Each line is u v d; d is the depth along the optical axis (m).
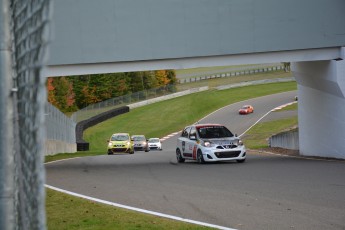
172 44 26.28
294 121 81.69
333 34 26.42
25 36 3.27
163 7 26.17
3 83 3.83
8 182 3.87
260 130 78.12
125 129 86.31
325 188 14.96
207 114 97.50
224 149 25.72
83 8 25.98
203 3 26.28
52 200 13.55
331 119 28.19
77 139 64.69
